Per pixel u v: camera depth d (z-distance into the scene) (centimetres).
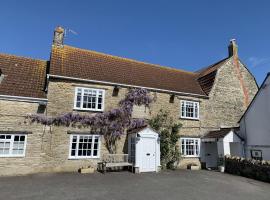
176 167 1842
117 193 1005
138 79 1955
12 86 1491
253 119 1850
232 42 2416
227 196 1037
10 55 1786
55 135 1491
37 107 1473
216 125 2106
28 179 1236
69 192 995
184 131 1952
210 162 2011
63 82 1579
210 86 2181
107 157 1609
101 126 1633
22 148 1405
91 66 1861
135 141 1606
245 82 2362
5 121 1379
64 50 1895
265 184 1354
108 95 1709
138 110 1792
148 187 1138
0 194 942
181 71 2462
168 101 1934
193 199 962
